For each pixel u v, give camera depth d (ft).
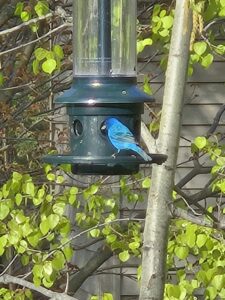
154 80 31.65
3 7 33.09
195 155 28.02
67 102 18.49
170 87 19.11
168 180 19.04
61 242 22.38
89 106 18.54
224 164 22.45
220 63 32.32
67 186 30.32
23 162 36.11
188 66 19.76
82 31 19.34
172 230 22.38
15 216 22.16
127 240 24.14
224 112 32.35
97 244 33.45
